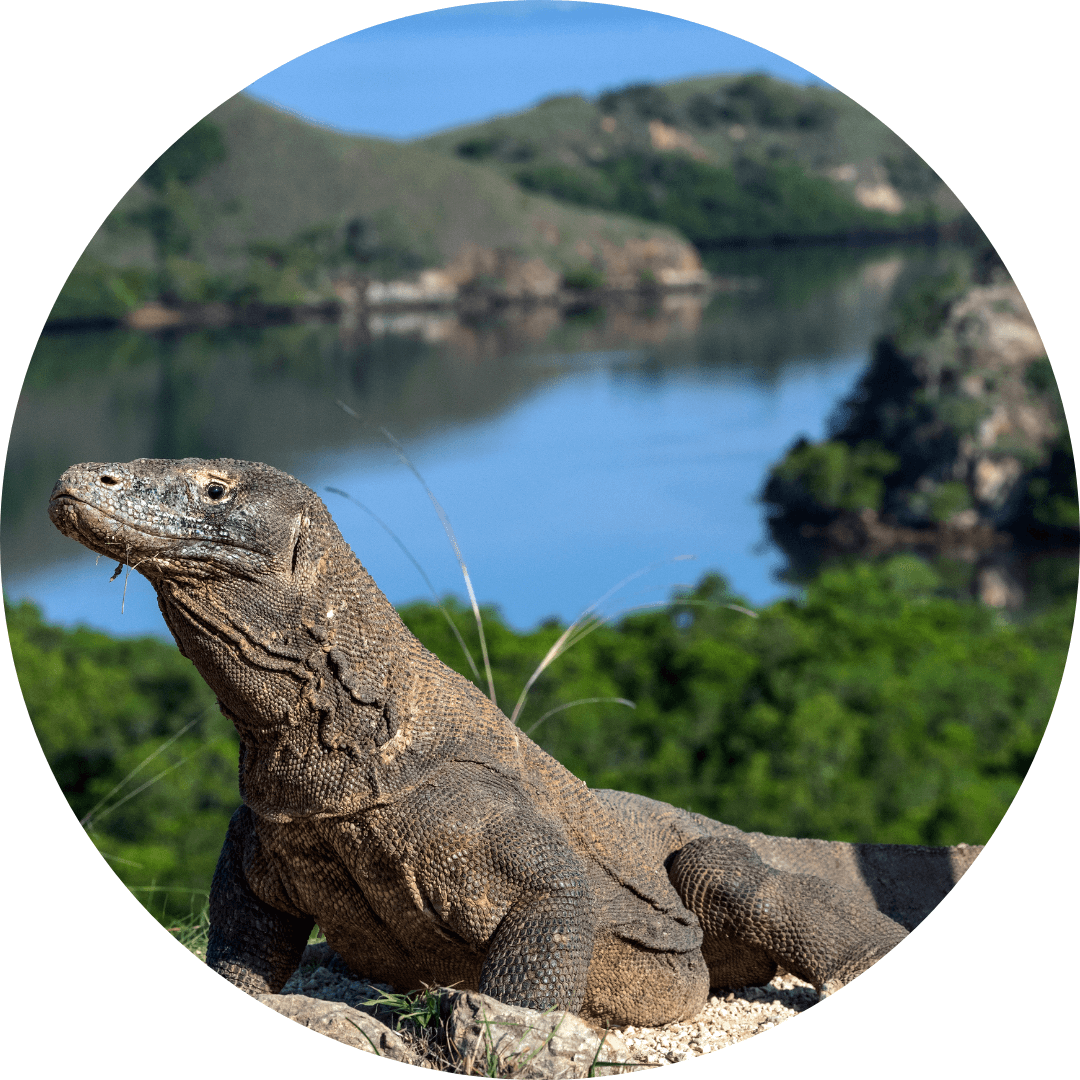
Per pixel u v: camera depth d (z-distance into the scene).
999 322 40.62
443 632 14.30
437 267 87.75
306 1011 4.00
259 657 3.92
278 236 82.75
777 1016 4.79
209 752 12.23
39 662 13.78
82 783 12.77
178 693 13.77
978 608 19.52
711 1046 4.53
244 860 4.38
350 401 63.00
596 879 4.51
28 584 33.81
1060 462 38.72
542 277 90.25
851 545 39.34
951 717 15.17
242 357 71.19
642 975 4.59
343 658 4.00
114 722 13.12
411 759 4.07
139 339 72.38
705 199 103.75
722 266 99.88
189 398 62.22
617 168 104.31
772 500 43.34
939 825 12.86
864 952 4.72
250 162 84.44
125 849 10.16
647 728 13.55
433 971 4.29
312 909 4.32
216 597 3.86
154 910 7.15
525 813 4.12
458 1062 3.71
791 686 14.27
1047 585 35.00
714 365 69.38
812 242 104.25
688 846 4.91
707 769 13.23
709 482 46.81
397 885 4.09
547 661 5.68
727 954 4.92
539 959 3.91
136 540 3.70
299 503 3.99
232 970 4.41
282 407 62.09
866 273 92.12
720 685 13.94
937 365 40.62
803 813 12.60
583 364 71.75
